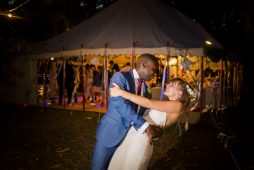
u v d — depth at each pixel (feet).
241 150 19.67
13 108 34.96
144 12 33.14
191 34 31.81
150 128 8.89
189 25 35.81
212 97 34.68
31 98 37.76
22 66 38.09
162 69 35.24
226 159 17.78
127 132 9.28
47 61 36.40
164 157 17.90
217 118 31.07
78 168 15.87
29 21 49.39
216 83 34.76
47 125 25.91
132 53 28.55
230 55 34.42
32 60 36.91
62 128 24.80
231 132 24.79
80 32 34.73
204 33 35.42
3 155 17.74
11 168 15.71
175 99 9.11
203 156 18.25
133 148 8.94
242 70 40.98
